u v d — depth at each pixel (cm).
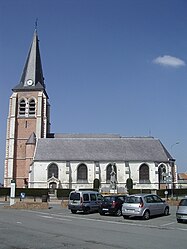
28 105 6519
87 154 6044
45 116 6581
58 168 5866
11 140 6306
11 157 6228
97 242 1134
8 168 6200
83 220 2016
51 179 5762
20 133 6406
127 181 5781
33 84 6656
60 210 2892
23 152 6322
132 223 1855
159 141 6397
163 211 2209
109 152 6103
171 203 3247
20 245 1057
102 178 5894
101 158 5975
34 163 5853
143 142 6347
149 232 1448
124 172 5900
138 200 2058
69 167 5878
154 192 5459
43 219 2014
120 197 2398
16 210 2902
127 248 1026
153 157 5991
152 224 1805
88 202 2552
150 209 2070
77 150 6122
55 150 6084
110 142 6328
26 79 6712
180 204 1888
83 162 5909
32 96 6556
